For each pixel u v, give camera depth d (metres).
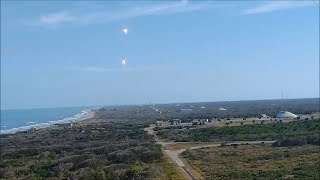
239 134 143.75
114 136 150.25
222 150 109.25
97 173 77.44
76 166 87.50
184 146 120.44
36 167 88.75
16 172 84.56
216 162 92.69
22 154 111.06
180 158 98.50
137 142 123.69
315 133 133.62
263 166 86.50
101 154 101.50
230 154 102.88
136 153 97.06
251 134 142.62
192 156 100.06
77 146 120.12
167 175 75.75
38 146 127.69
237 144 121.56
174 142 131.88
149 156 94.50
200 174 79.25
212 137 139.50
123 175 75.50
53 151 112.88
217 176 76.88
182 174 77.50
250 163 91.12
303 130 145.25
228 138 136.38
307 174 76.19
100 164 87.56
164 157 95.50
